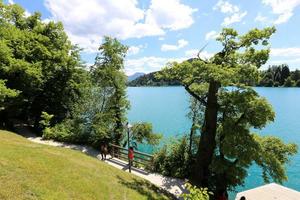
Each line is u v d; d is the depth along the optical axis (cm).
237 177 1895
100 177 1387
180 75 1961
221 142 1897
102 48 2958
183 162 2134
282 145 1908
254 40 1870
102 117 2803
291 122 5912
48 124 2947
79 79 3578
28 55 3006
